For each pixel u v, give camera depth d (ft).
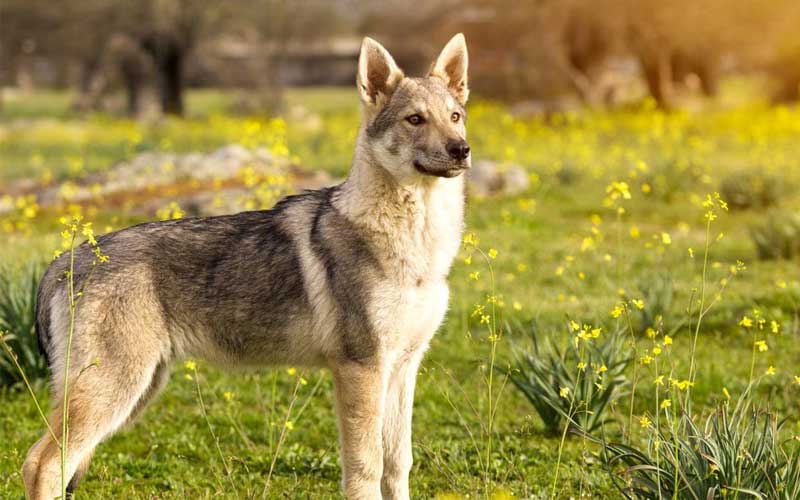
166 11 225.97
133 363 28.04
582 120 162.30
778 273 62.08
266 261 29.14
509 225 79.10
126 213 79.77
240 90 242.37
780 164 104.63
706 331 50.34
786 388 40.11
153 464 34.78
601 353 36.78
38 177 104.68
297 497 31.30
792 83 207.21
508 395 42.24
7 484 31.91
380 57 30.37
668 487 25.49
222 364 30.32
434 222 28.86
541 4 194.70
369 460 28.17
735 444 25.81
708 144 122.83
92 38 234.99
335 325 28.48
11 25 236.84
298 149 126.52
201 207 76.64
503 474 33.58
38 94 373.61
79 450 27.35
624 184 38.11
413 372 30.07
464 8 213.46
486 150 122.31
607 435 36.86
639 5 187.11
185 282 28.94
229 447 36.83
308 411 40.70
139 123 196.44
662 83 199.11
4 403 40.45
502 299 55.52
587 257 68.54
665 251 69.62
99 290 27.96
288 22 250.37
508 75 205.87
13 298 41.73
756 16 185.88
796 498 25.04
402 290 28.32
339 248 28.50
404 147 28.68
